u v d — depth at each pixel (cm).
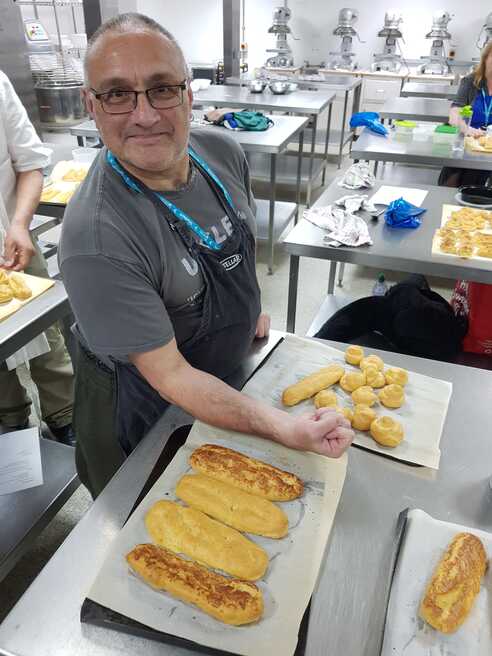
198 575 65
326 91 460
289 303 200
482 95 326
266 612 62
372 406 99
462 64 578
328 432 81
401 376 105
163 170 89
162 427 94
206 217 100
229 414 85
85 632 61
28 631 61
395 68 584
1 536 138
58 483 154
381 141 306
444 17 547
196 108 465
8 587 151
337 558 71
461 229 191
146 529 71
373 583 68
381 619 63
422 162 277
